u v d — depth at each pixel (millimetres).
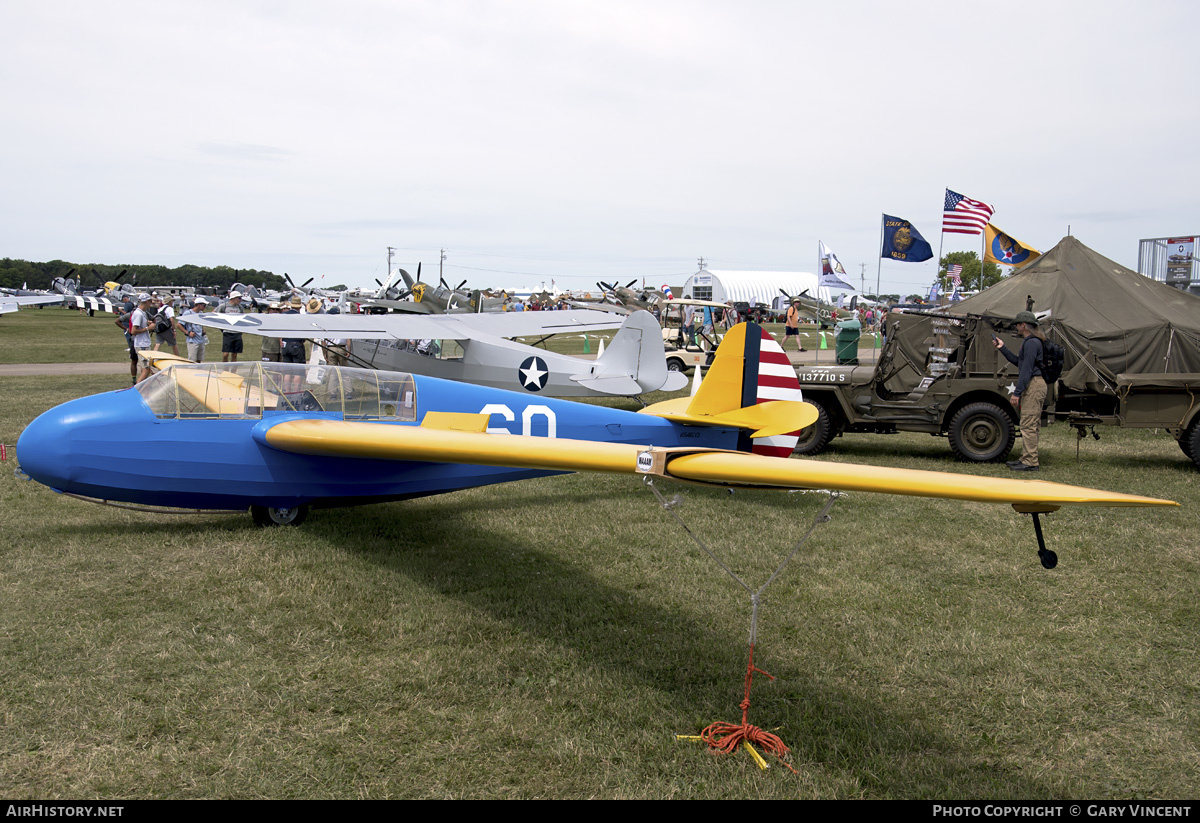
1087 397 9742
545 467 4340
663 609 4887
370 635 4398
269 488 6121
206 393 6000
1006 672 4117
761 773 3205
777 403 7367
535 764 3254
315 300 17781
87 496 5938
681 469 3635
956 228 18844
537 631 4508
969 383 9609
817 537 6430
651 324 13281
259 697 3699
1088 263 13422
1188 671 4148
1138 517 7066
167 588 4980
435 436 5062
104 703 3605
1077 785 3186
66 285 64312
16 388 15180
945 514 7184
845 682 4004
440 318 13742
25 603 4691
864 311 49812
